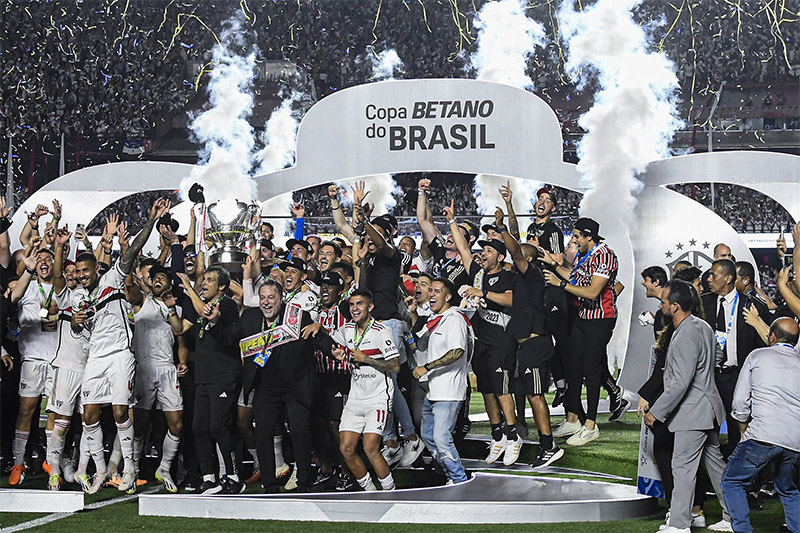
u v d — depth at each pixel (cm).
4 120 2720
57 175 2777
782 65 2755
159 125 2814
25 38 2789
